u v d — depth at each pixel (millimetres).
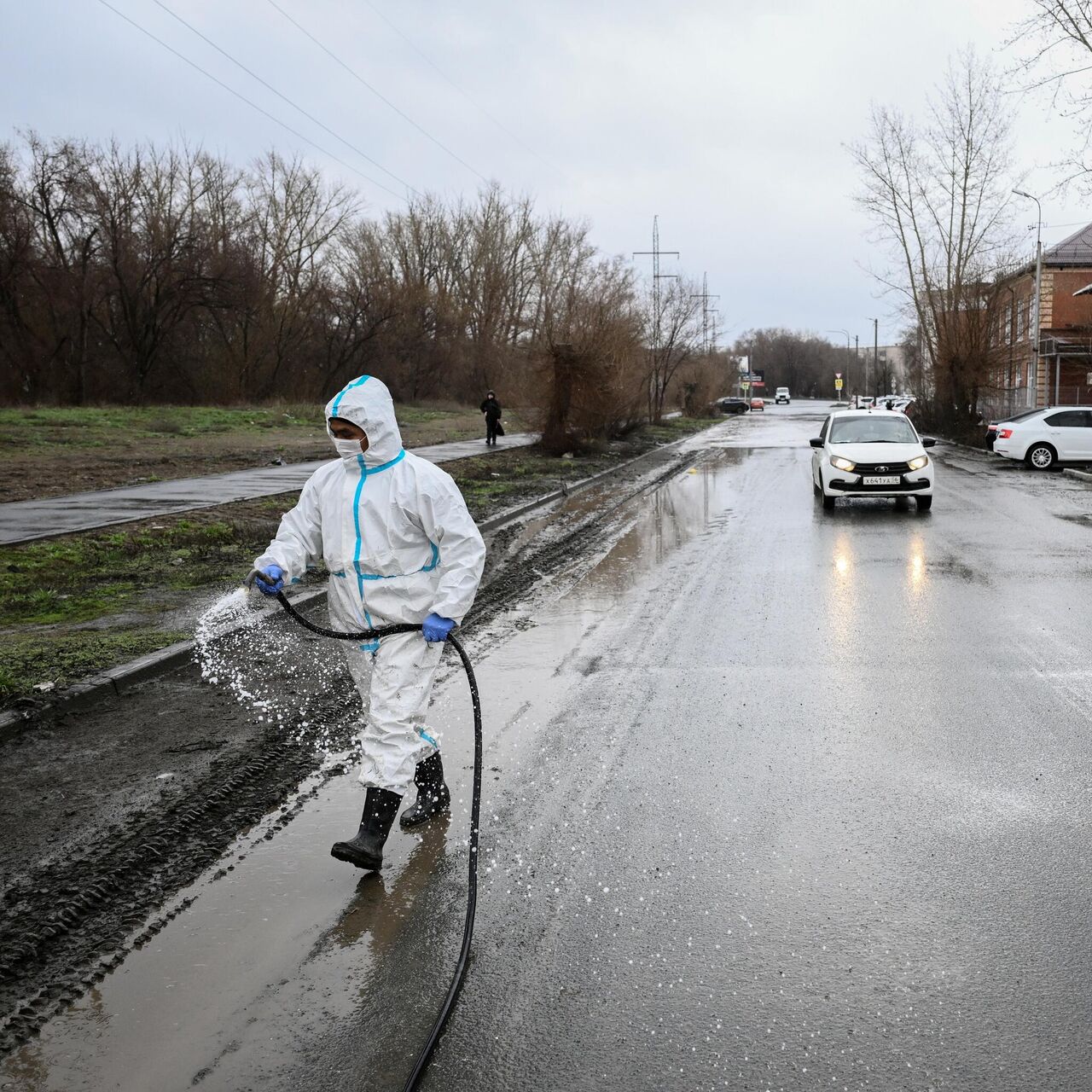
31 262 43906
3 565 10820
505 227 71000
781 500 18406
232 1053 2959
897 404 61875
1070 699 6297
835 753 5371
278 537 4242
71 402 46844
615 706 6262
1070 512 16406
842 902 3773
